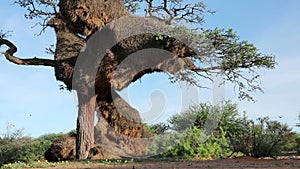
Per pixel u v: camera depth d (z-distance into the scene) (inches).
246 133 556.4
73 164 445.7
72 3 567.2
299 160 402.6
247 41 674.2
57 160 698.2
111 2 585.6
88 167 386.9
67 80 629.0
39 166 437.7
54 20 673.0
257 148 508.7
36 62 640.4
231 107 729.6
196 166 340.8
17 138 821.9
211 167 324.2
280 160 414.3
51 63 642.8
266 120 534.6
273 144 510.0
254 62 690.2
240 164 355.3
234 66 682.2
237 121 702.5
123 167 360.5
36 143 746.2
